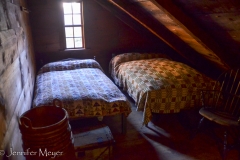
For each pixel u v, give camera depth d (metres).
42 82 3.07
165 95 2.70
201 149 2.38
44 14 3.94
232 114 2.34
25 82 2.28
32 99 2.79
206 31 2.49
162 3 2.16
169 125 2.89
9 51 1.58
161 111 2.73
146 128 2.82
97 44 4.39
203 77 2.97
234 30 2.14
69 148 1.49
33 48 3.90
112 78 4.46
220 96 2.77
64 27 4.10
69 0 4.00
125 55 4.19
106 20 4.29
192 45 3.34
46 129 1.31
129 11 3.13
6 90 1.38
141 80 2.99
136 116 3.16
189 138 2.58
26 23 3.11
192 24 2.38
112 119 3.06
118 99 2.49
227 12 1.88
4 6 1.68
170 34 3.43
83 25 4.19
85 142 2.00
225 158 2.19
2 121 1.20
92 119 2.89
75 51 4.28
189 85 2.80
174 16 2.26
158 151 2.34
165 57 4.31
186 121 2.97
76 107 2.36
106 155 2.08
